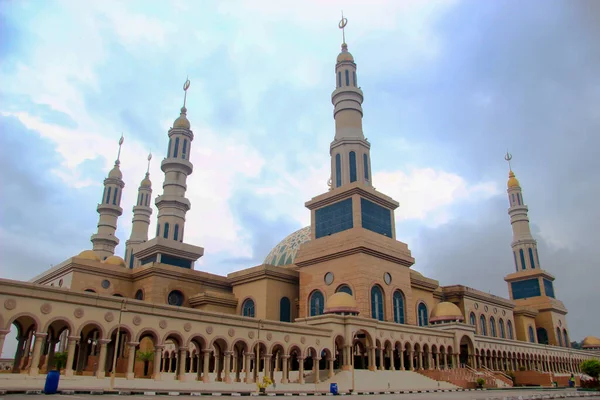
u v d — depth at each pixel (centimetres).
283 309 6888
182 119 8681
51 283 6988
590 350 11506
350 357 5241
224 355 4416
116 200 9606
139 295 6725
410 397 3506
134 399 2653
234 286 7331
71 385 3278
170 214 7938
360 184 6712
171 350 6931
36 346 3328
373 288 6262
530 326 10738
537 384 6862
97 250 9112
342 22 8606
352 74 7962
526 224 11962
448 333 6688
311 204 7262
